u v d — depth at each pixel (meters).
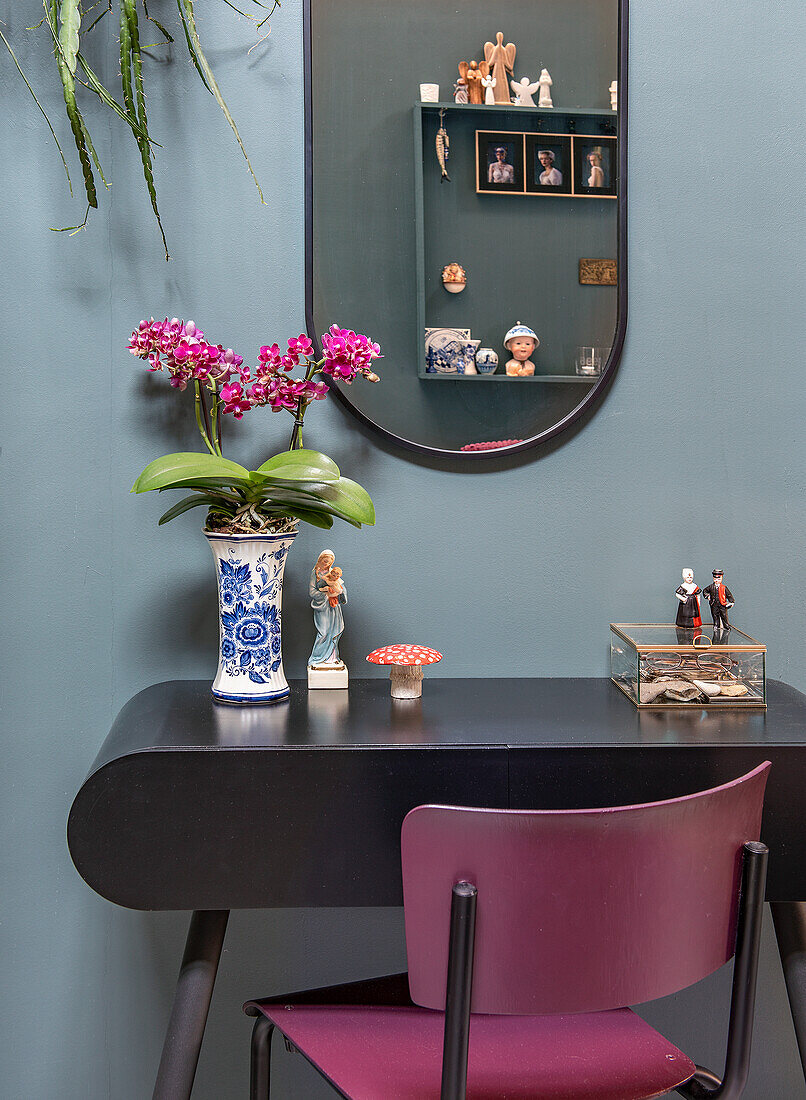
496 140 1.45
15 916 1.44
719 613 1.37
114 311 1.42
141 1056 1.49
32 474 1.41
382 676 1.50
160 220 1.38
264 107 1.42
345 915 1.52
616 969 0.90
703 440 1.51
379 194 1.43
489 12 1.44
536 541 1.50
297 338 1.33
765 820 1.17
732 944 0.98
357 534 1.47
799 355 1.51
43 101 1.39
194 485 1.28
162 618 1.45
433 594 1.49
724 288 1.50
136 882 1.12
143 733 1.18
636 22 1.46
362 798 1.14
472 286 1.45
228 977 1.51
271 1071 1.52
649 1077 1.04
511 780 1.15
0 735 1.42
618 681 1.45
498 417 1.47
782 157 1.50
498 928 0.88
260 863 1.13
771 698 1.39
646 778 1.16
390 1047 1.08
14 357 1.40
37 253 1.40
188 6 1.27
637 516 1.51
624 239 1.46
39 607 1.42
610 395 1.49
